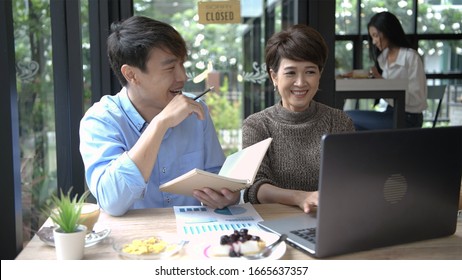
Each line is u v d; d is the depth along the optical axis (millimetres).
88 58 2289
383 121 3156
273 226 1221
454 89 4453
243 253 1031
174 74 1447
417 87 3402
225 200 1369
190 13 2457
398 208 1057
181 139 1603
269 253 1037
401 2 4250
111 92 2328
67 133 2199
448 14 4309
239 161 1461
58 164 2215
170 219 1312
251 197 1572
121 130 1505
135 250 1054
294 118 1733
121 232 1208
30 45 2031
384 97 2914
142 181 1302
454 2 4285
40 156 2145
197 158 1634
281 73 1694
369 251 1073
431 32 4340
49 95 2174
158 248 1060
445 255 1064
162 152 1571
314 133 1734
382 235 1062
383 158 1009
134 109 1540
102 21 2273
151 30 1398
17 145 1301
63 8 2127
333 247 1017
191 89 2541
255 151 1426
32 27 2049
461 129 1097
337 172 971
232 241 1049
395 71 3434
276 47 1694
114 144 1424
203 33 2484
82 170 2225
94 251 1087
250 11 2479
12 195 1286
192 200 1605
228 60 2535
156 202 1578
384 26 3422
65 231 1035
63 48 2154
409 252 1076
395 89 2914
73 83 2162
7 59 1248
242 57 2535
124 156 1317
